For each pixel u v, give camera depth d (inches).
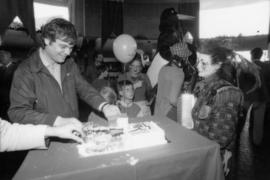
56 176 28.9
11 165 97.0
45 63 49.4
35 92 47.9
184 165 35.8
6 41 113.7
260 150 113.1
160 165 34.1
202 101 49.4
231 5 168.9
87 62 140.0
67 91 52.5
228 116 44.8
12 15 112.0
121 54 92.7
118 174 31.8
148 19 189.0
